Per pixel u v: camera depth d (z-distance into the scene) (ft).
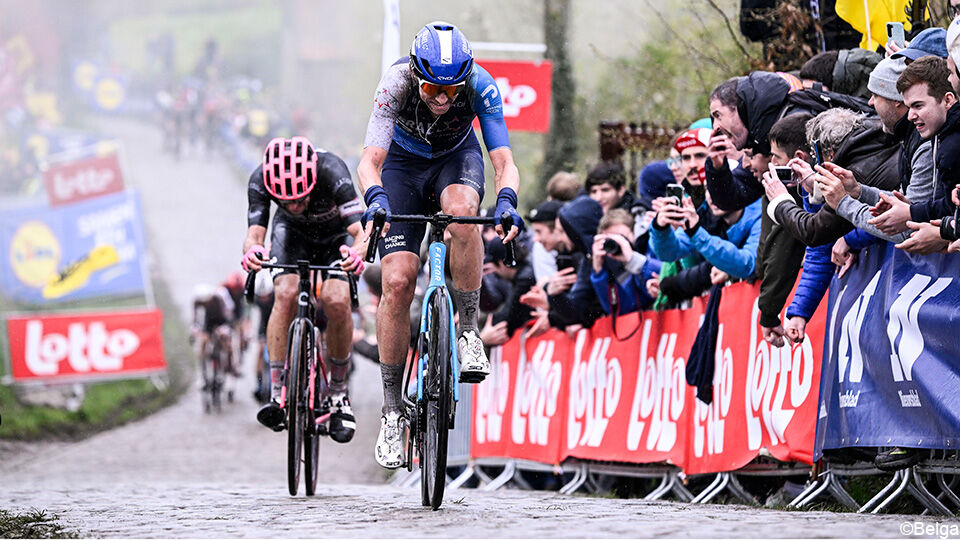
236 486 59.72
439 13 144.36
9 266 155.63
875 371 35.04
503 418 66.13
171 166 326.24
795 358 40.52
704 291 48.16
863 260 36.58
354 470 89.92
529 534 28.53
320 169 47.91
